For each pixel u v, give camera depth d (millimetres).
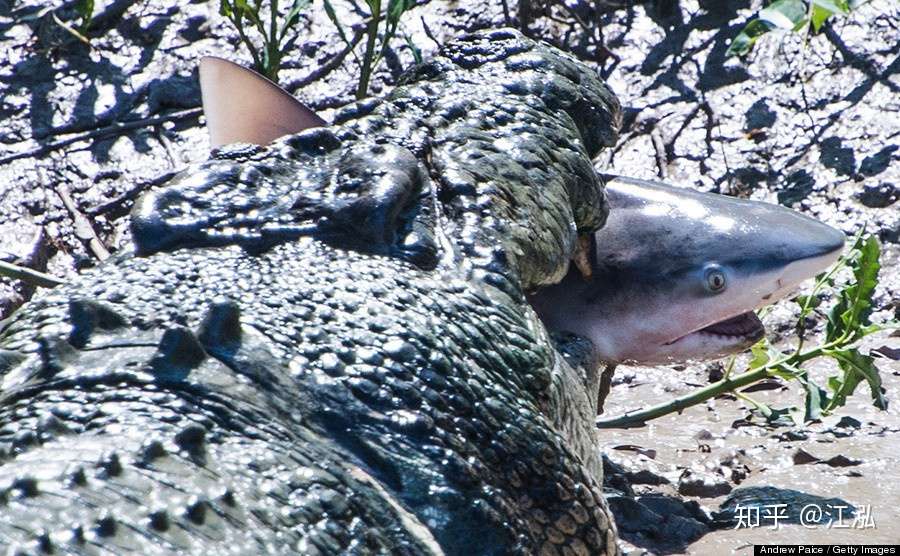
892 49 19625
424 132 11398
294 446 8484
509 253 10539
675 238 13219
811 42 19828
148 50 19781
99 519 7285
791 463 14273
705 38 20078
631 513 12930
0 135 18781
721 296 13117
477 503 8953
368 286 9594
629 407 15891
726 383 14555
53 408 8258
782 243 13188
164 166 18453
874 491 13562
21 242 17484
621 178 13875
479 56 12633
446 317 9695
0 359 8742
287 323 9133
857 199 18281
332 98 19219
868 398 15812
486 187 10930
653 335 13320
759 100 19391
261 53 19469
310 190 10180
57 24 19859
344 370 8992
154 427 8141
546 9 20156
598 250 13234
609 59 20062
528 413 9711
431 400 9125
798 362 14352
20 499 7312
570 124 12352
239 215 9961
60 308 9312
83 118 19031
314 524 8086
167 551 7312
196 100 19297
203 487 7801
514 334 10070
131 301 9211
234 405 8492
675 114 19375
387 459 8758
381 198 9984
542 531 9578
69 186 18266
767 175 18688
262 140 12984
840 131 18938
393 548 8391
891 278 17609
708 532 12883
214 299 9250
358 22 19969
